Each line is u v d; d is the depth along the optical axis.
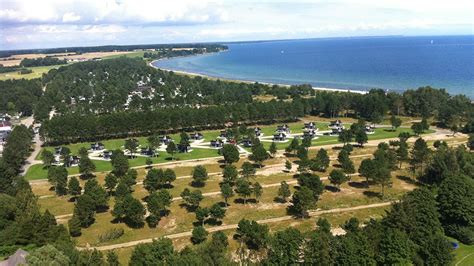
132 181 131.88
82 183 142.25
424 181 136.75
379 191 129.75
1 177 125.94
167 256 80.50
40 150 184.88
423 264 83.88
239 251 95.56
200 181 136.62
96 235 105.81
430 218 93.94
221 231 100.31
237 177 137.25
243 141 188.00
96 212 120.19
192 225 110.50
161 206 109.94
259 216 114.56
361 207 119.19
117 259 85.06
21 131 182.62
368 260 80.25
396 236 83.25
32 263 75.44
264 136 197.38
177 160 165.00
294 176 144.38
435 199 104.88
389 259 81.38
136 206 108.06
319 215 114.44
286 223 110.12
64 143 193.88
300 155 150.25
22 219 98.69
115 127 194.62
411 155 152.25
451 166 129.25
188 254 80.31
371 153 166.88
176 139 196.50
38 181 146.25
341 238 84.62
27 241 94.81
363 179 140.00
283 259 82.56
